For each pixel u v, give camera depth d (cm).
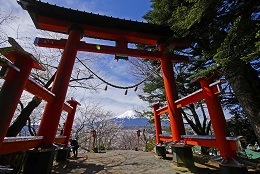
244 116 732
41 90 286
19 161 413
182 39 446
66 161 505
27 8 496
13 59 215
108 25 576
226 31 403
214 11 312
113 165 462
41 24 526
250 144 738
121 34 590
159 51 580
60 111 352
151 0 682
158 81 964
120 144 2727
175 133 447
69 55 451
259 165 401
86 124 1920
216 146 296
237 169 242
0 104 180
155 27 588
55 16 531
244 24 245
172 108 477
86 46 516
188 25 288
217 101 299
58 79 390
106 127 2208
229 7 316
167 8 519
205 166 417
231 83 445
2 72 184
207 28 367
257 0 274
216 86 295
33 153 275
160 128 619
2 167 151
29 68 216
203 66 453
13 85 193
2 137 172
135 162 502
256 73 448
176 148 410
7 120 179
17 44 209
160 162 488
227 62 255
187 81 820
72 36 495
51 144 298
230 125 793
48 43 500
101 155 671
